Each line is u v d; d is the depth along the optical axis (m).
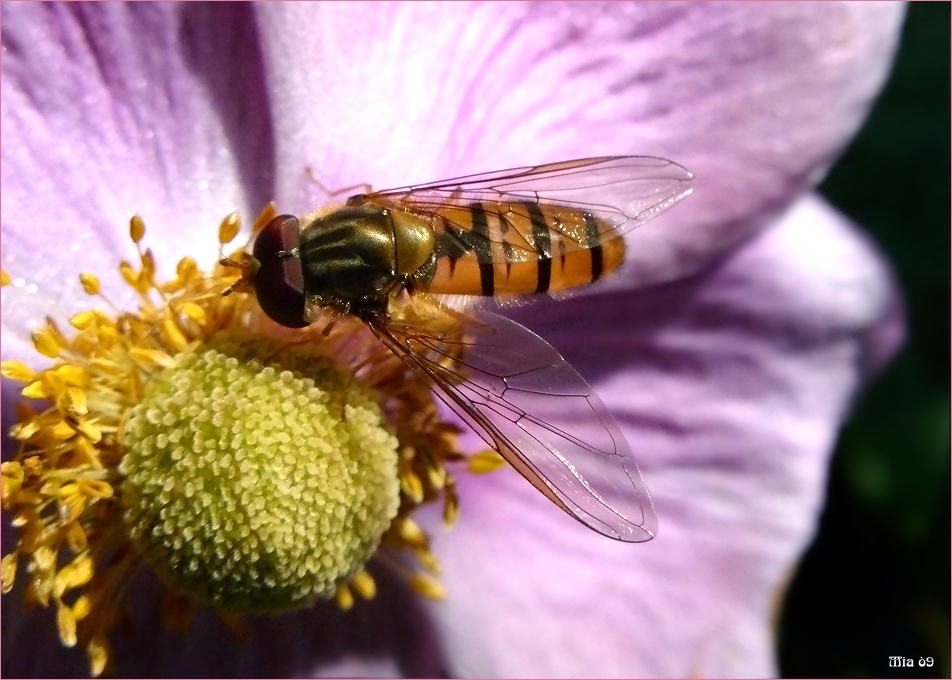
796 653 0.08
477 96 0.07
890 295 0.07
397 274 0.06
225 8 0.06
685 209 0.07
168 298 0.06
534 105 0.07
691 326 0.07
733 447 0.07
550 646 0.07
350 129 0.06
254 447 0.06
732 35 0.07
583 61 0.07
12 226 0.06
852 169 0.08
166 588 0.06
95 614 0.06
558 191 0.07
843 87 0.07
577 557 0.07
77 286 0.06
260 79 0.06
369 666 0.07
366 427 0.06
